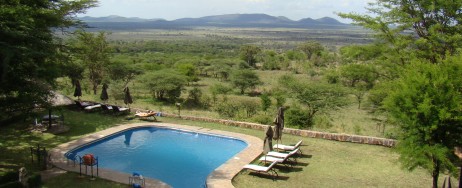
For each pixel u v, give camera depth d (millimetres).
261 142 20094
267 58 94875
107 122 23969
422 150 12188
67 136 20547
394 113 13289
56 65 18438
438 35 18656
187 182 15484
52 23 17812
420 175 15703
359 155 18234
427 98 12047
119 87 39250
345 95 30062
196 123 24375
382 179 15219
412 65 14914
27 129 21078
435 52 19672
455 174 12875
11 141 19078
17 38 13680
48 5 18047
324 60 87125
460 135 12555
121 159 18250
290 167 16516
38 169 15555
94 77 40094
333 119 31578
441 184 14734
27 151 17766
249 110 31469
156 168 17141
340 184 14633
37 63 15945
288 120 25984
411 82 12781
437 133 12578
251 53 94062
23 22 13320
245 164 16562
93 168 16094
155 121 24766
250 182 14727
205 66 75750
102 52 39688
